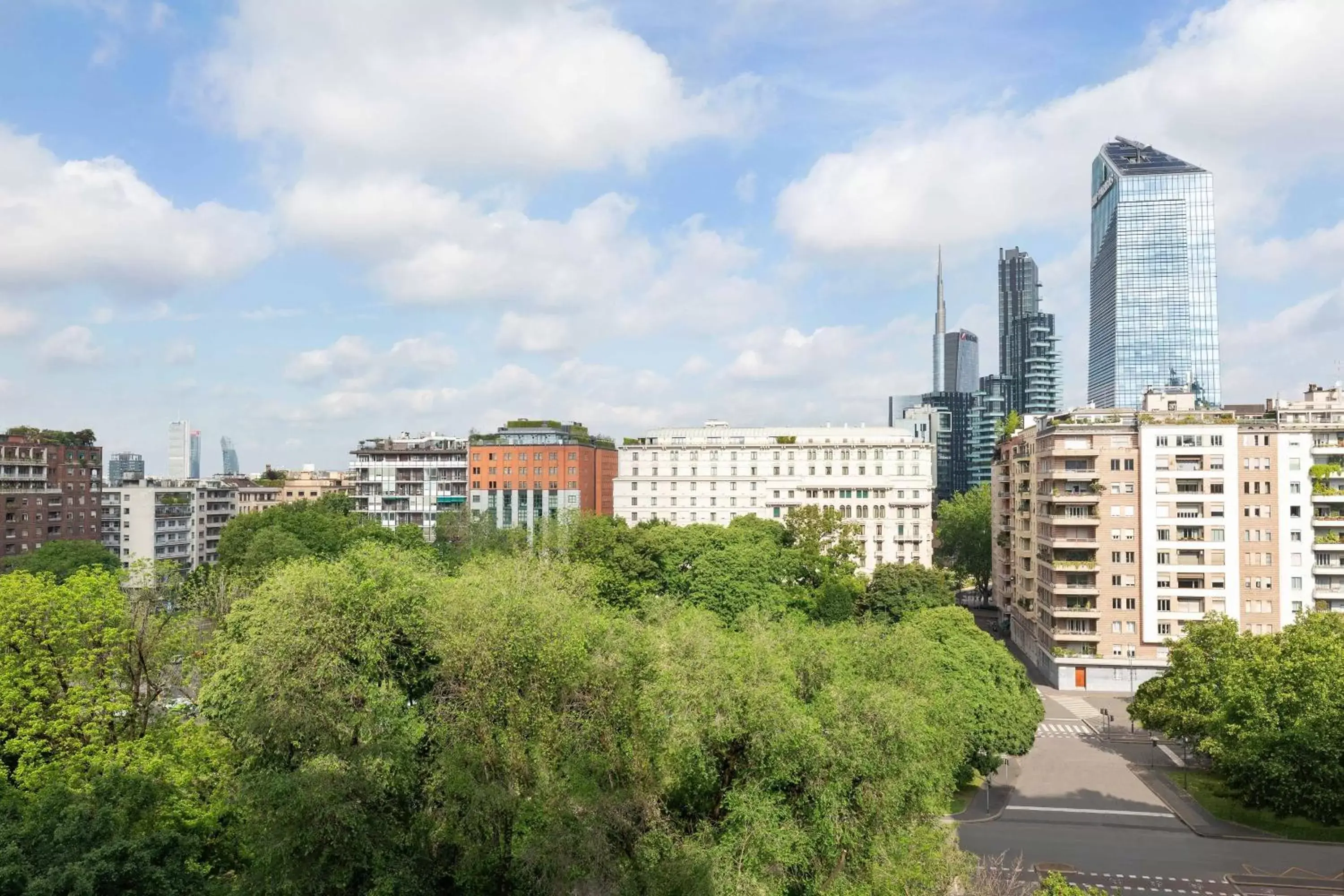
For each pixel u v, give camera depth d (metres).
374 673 49.53
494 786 42.44
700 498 162.25
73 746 46.72
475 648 48.56
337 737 44.38
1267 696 63.09
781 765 43.66
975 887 44.94
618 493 164.25
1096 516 108.31
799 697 51.31
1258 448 103.75
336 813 38.34
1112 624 108.00
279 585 50.56
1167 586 105.94
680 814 48.50
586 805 41.81
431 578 56.81
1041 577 117.62
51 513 162.38
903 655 59.50
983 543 178.62
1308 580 102.12
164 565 59.59
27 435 166.38
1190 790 74.50
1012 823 67.19
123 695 49.59
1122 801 72.19
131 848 30.66
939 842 46.38
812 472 160.50
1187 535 105.50
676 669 47.84
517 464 186.00
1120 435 107.75
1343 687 59.25
